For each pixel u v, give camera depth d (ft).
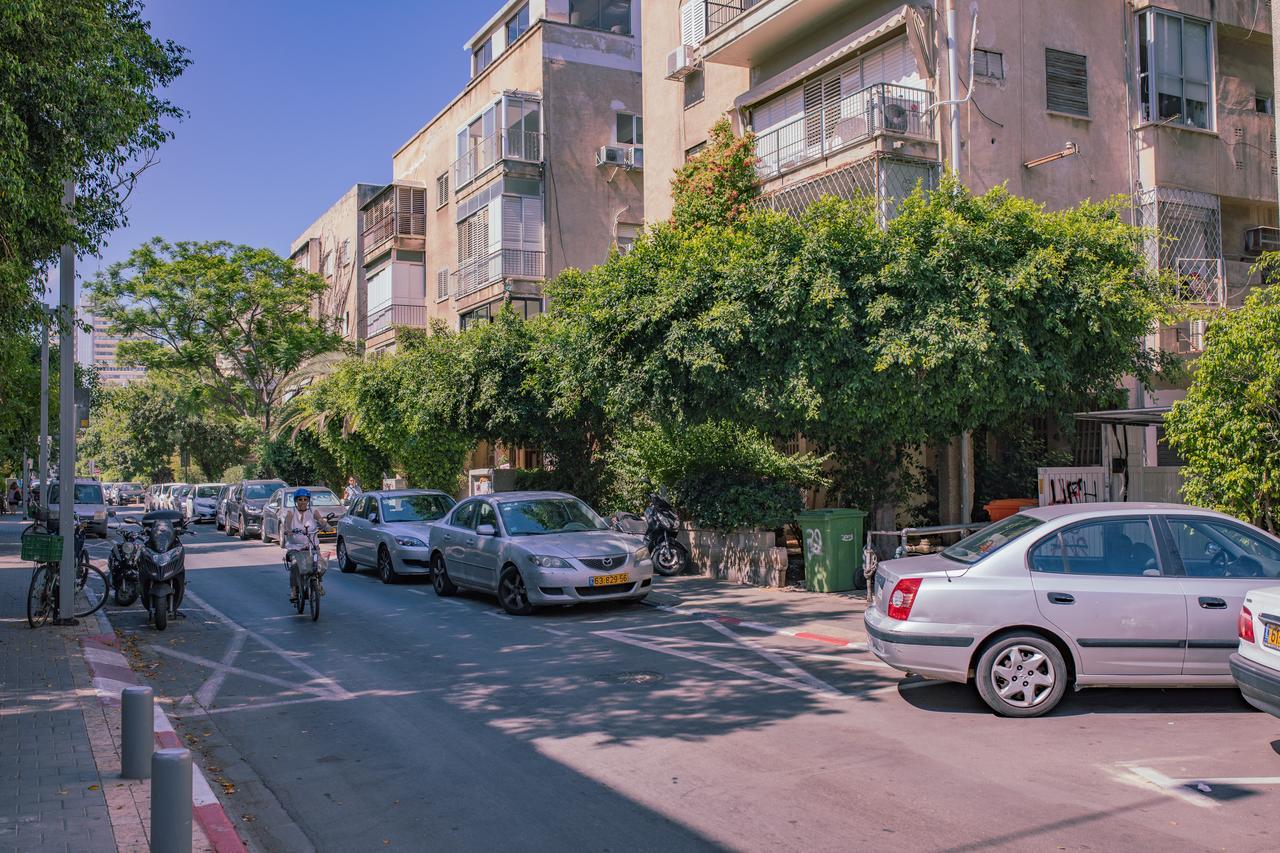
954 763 20.22
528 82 104.58
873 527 48.01
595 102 104.68
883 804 17.93
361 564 58.34
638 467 59.77
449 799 19.03
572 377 50.37
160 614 40.04
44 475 80.38
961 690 26.68
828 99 65.98
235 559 71.36
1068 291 38.50
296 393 135.74
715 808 17.99
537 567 40.55
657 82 85.71
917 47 58.23
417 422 73.82
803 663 30.81
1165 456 60.23
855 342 39.52
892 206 56.34
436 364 73.61
